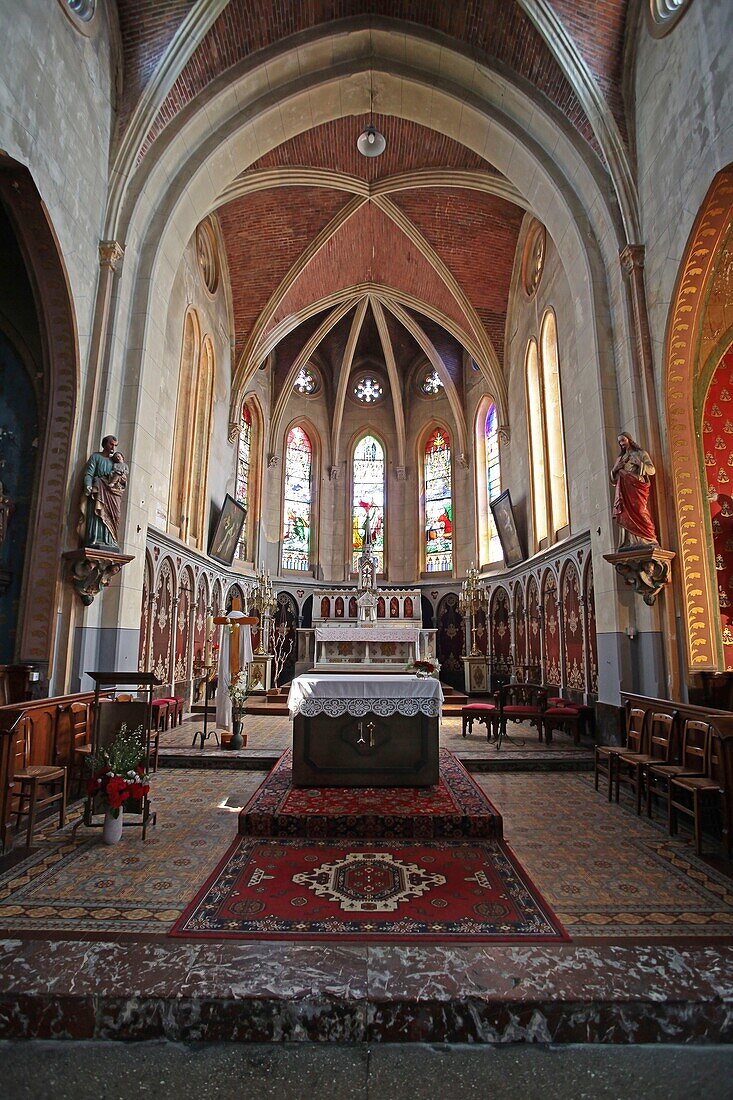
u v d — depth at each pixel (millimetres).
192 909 3957
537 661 13453
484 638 17297
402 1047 2729
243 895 4184
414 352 21500
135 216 9008
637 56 8508
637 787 6234
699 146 6867
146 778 5445
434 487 20656
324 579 20328
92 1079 2539
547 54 9219
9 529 7953
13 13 6270
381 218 15508
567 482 11234
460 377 19891
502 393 16469
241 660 9258
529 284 14188
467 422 19547
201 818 5965
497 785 7422
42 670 7336
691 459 7879
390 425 21641
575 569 10883
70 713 6832
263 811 5559
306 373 21156
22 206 6930
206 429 14086
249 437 18438
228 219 14453
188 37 8906
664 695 7688
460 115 10641
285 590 19141
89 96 8109
